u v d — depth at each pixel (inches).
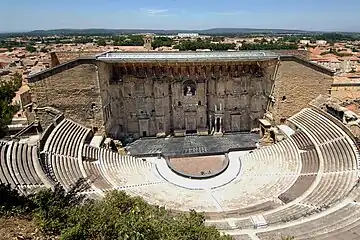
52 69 1940.2
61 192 734.5
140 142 2300.7
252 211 1317.7
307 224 1039.6
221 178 1768.0
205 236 633.6
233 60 2129.7
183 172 1829.5
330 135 1750.7
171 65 2241.6
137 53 2333.9
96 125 2064.5
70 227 578.6
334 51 6924.2
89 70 1974.7
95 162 1745.8
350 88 2313.0
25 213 653.9
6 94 2898.6
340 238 893.8
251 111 2396.7
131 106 2332.7
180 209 1386.6
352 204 1139.9
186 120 2407.7
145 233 561.6
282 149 1900.8
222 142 2263.8
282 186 1534.2
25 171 1255.5
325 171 1526.8
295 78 2126.0
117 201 752.3
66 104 2006.6
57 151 1621.6
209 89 2356.1
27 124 2126.0
